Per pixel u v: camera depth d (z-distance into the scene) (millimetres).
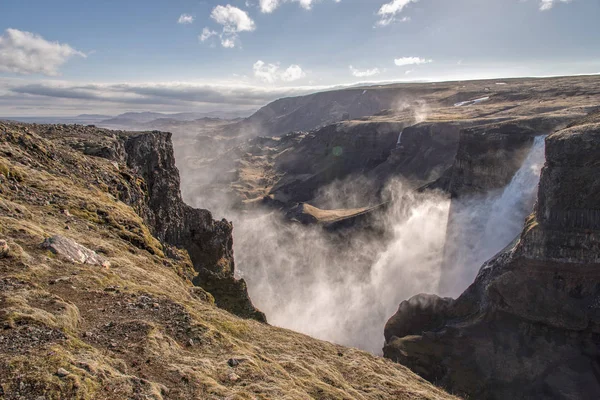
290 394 9531
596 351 53062
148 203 33094
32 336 7762
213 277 33344
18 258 11125
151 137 39719
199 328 11180
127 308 10977
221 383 9102
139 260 16656
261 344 13914
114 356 8625
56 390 6551
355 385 13883
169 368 8781
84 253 13383
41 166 21828
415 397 14266
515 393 52062
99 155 30344
